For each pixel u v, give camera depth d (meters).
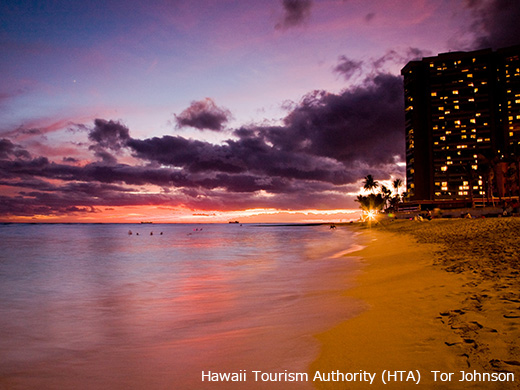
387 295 9.28
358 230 100.19
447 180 168.00
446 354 4.81
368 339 5.83
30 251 39.44
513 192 94.38
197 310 10.18
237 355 5.85
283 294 11.59
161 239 71.44
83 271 21.38
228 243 53.22
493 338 5.08
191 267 22.39
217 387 4.67
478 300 7.32
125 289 14.77
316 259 23.50
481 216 65.06
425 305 7.60
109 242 60.31
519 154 97.81
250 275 17.31
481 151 165.88
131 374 5.52
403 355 4.96
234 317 8.98
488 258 13.16
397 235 45.53
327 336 6.27
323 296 10.45
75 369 5.94
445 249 18.77
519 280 8.71
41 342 7.63
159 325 8.75
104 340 7.68
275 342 6.32
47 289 15.10
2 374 5.83
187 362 5.81
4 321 9.59
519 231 22.20
